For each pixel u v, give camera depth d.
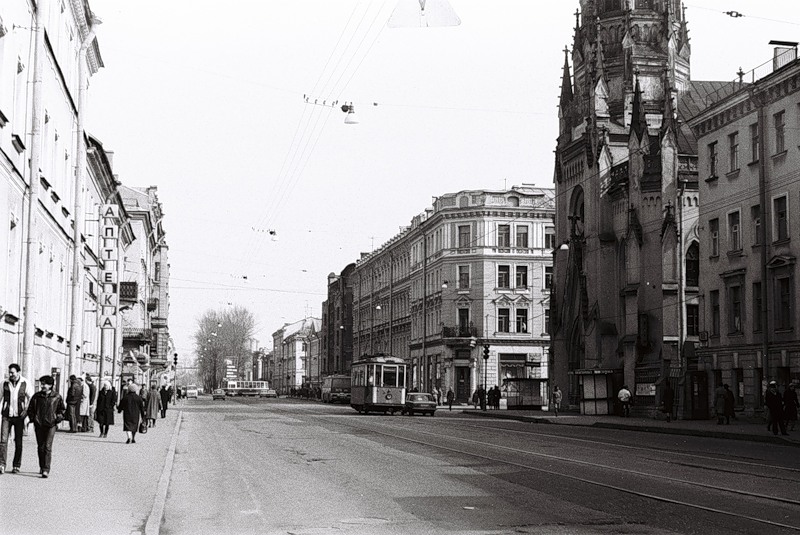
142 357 65.50
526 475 17.14
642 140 55.91
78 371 37.78
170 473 17.52
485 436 30.47
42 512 11.73
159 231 96.06
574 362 65.62
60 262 33.12
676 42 66.12
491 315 85.69
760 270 41.53
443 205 89.75
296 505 13.24
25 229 24.98
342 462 20.14
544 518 11.86
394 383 56.88
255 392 134.88
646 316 54.47
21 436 16.17
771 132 41.00
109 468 17.97
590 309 61.09
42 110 26.27
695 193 54.66
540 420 47.78
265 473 17.89
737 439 31.64
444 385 85.88
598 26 64.12
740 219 43.56
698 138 47.84
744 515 12.02
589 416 52.41
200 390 176.50
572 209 67.06
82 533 10.27
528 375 85.62
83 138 30.23
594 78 63.41
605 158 61.16
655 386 48.97
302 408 68.81
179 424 38.91
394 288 108.62
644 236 55.09
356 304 129.25
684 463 19.73
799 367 38.00
